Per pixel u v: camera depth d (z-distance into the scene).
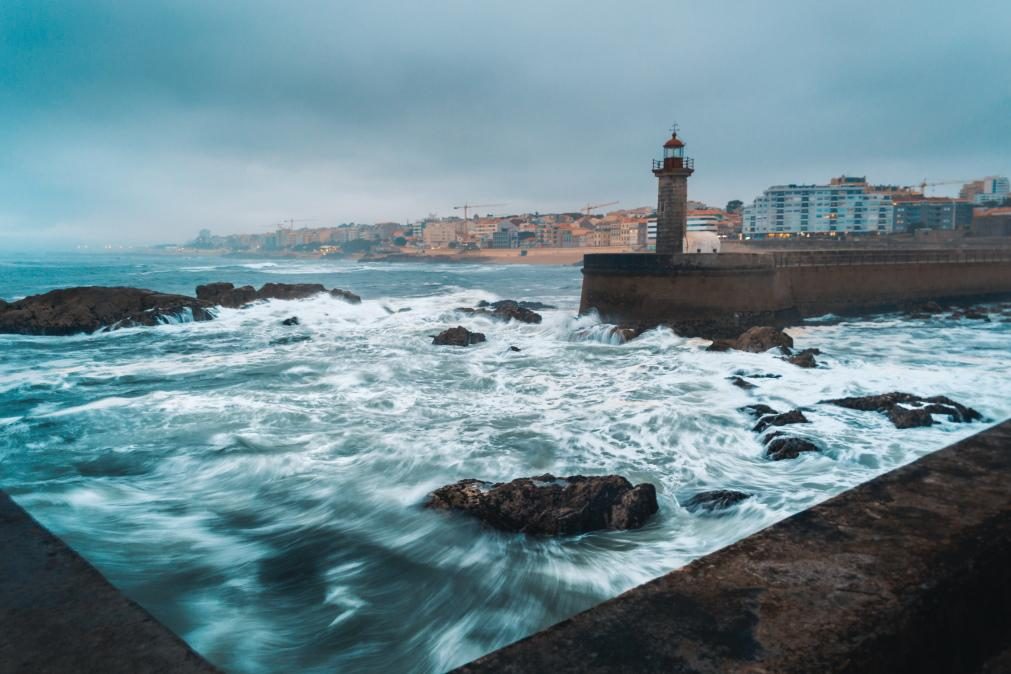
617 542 6.47
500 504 6.82
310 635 5.03
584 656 1.84
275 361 16.89
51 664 2.24
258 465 8.59
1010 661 2.31
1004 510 2.68
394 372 15.23
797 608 2.04
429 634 5.06
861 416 10.63
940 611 2.13
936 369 15.00
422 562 6.13
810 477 8.20
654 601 2.12
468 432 10.12
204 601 5.43
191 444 9.55
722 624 1.98
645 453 9.16
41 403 12.50
